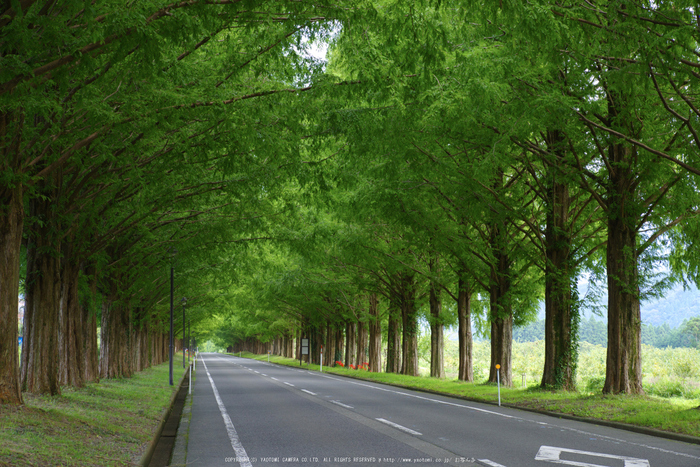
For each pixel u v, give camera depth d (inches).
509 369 965.8
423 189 758.5
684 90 562.3
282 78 486.9
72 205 571.2
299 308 2267.5
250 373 1603.1
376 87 431.5
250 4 303.3
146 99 401.7
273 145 493.0
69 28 273.4
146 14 284.2
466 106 486.9
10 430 295.1
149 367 1855.3
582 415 540.4
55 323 561.9
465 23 410.9
